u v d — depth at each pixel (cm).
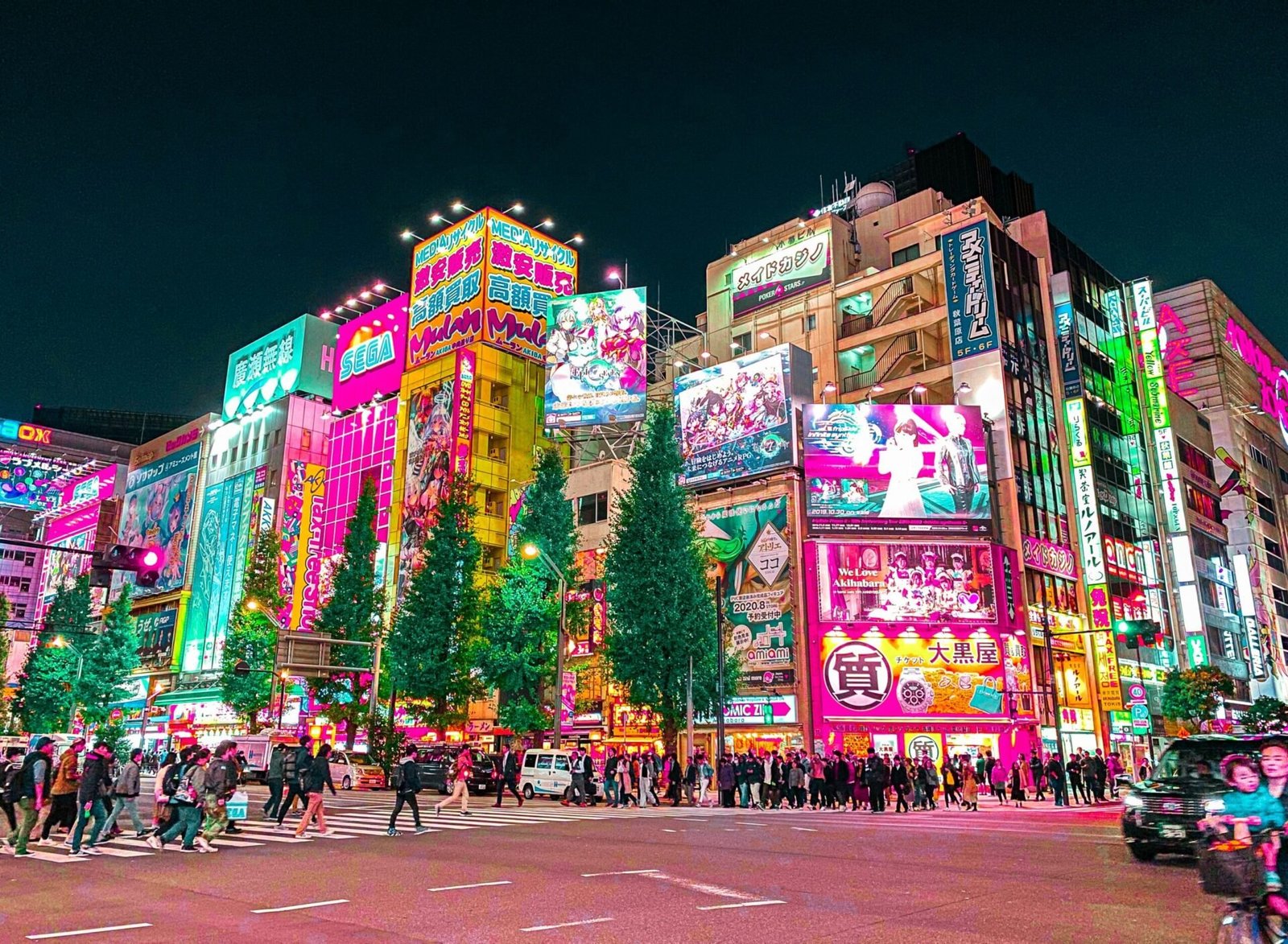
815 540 4084
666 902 868
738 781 2755
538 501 3862
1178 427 6550
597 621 4497
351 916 818
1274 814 560
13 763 1510
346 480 7100
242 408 8181
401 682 3894
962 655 3928
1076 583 4806
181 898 924
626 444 5531
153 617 8256
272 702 4444
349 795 3089
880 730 3834
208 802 1417
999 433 4531
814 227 5684
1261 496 8212
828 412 4250
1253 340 9338
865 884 982
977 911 810
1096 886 963
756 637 4128
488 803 2770
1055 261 5572
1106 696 4606
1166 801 1193
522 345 6119
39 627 6544
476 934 731
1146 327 6234
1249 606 6831
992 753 3794
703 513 4462
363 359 7312
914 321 5034
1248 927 552
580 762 2767
